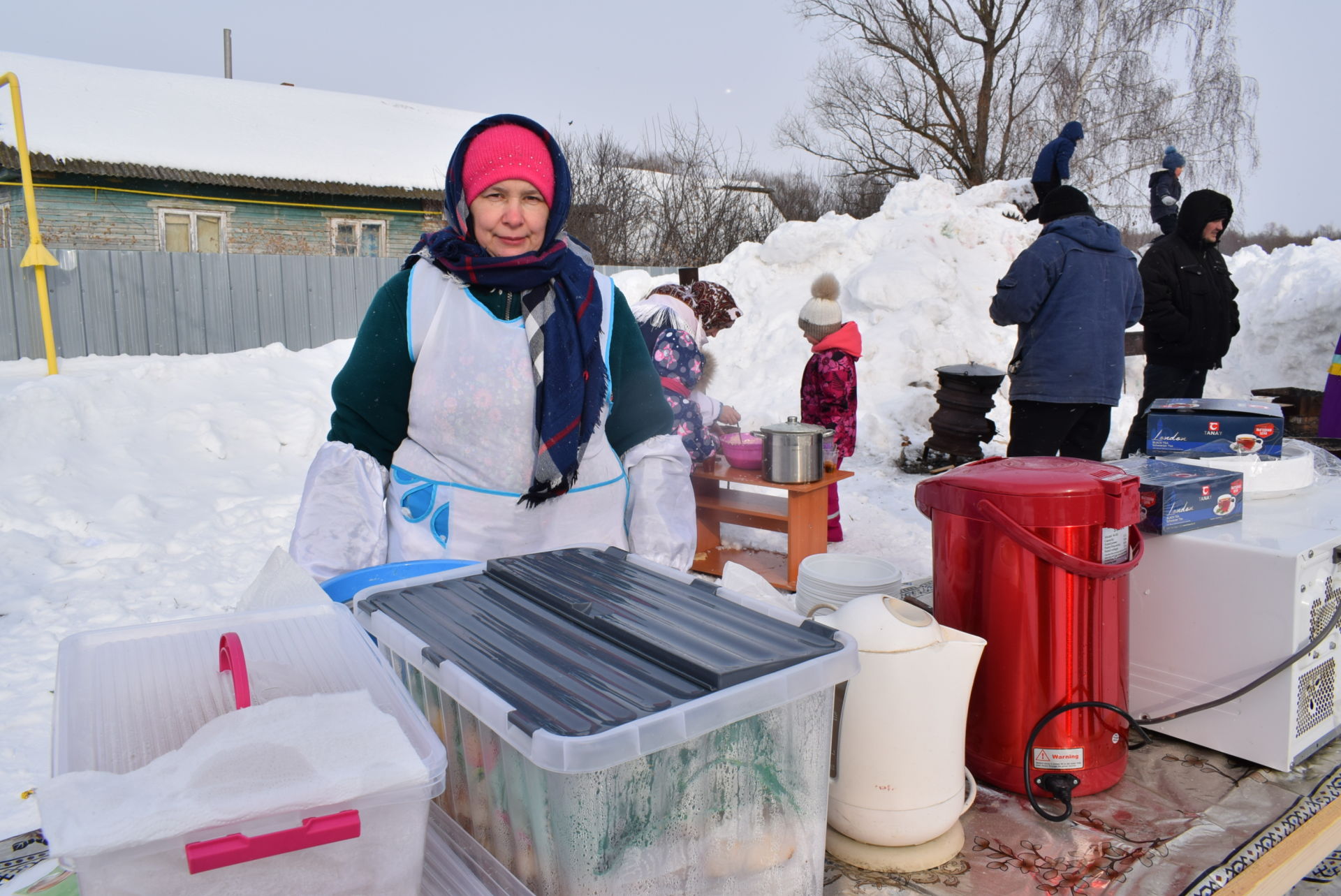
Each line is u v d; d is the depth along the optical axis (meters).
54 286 10.81
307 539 1.67
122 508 6.07
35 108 17.42
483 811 1.08
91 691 1.02
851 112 24.06
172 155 17.30
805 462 4.61
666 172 21.19
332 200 18.72
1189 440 2.07
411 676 1.21
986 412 7.42
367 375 1.75
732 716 0.98
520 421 1.73
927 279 9.31
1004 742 1.48
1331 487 2.05
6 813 2.76
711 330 8.30
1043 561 1.42
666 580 1.40
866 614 1.30
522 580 1.40
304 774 0.79
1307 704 1.58
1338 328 8.59
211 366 8.75
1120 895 1.21
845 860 1.32
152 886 0.74
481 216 1.73
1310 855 1.35
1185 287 5.31
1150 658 1.71
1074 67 19.92
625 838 0.94
